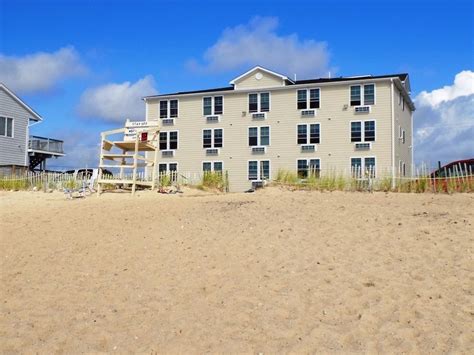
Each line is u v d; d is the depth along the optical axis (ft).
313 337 16.62
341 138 114.01
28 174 77.20
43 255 27.61
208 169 125.18
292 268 22.77
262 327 17.53
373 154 111.04
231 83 124.57
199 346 16.62
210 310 19.15
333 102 115.24
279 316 18.22
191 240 28.50
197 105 127.13
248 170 121.60
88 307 20.35
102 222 34.45
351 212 32.91
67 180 64.49
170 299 20.48
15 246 29.53
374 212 32.50
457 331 16.31
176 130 128.57
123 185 57.62
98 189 52.47
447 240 25.07
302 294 19.89
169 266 24.45
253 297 19.94
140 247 27.91
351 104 113.91
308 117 117.19
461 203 35.12
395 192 46.60
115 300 20.85
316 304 18.92
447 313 17.51
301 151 117.29
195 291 21.09
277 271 22.54
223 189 64.64
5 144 110.32
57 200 48.67
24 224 35.09
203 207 37.99
